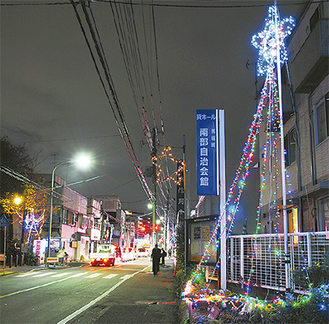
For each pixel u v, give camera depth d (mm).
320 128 12414
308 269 7184
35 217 34625
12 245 30719
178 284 12461
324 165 11906
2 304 10719
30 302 11188
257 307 6516
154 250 22250
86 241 54938
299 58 12828
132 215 120188
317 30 11273
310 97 13055
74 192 46594
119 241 78688
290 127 15016
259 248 9195
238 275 9711
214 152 9969
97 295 13109
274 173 16609
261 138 18938
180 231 17703
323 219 12266
